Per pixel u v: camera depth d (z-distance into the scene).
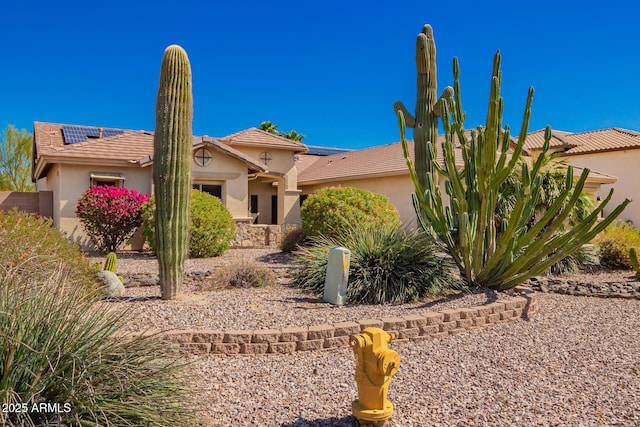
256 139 21.34
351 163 23.30
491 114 6.92
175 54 6.76
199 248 12.76
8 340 2.77
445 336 6.23
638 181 23.52
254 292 7.97
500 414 3.89
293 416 3.77
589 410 3.99
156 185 6.85
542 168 11.86
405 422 3.72
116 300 6.87
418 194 8.36
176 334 5.23
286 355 5.36
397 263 7.67
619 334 6.34
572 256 11.46
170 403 3.21
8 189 31.59
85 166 14.97
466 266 8.06
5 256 6.15
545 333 6.37
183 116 6.84
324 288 7.36
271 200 24.59
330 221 12.52
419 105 9.91
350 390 4.34
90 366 2.94
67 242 8.59
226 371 4.80
